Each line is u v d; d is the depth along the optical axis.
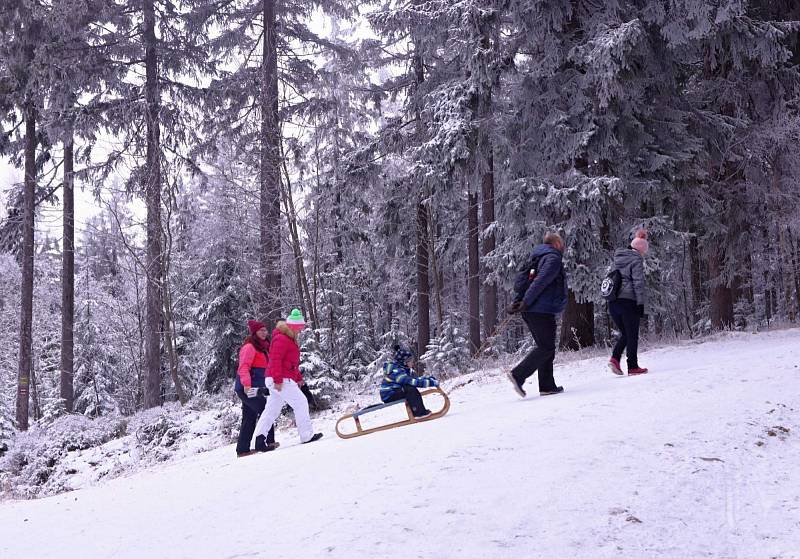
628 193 13.34
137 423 16.64
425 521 3.48
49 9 19.34
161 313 21.88
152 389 21.58
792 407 5.85
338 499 4.10
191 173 21.05
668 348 11.48
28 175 23.45
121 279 33.88
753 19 14.94
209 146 20.89
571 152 13.19
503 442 5.11
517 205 13.63
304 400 8.20
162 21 21.02
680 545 3.09
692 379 7.35
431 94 15.34
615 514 3.48
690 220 15.55
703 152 14.24
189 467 7.60
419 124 19.38
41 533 4.67
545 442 5.01
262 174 18.84
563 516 3.46
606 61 11.96
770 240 18.84
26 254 23.38
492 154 15.56
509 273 14.21
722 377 7.34
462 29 14.12
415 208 20.91
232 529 3.82
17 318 35.72
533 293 7.36
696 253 22.75
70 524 4.84
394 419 8.91
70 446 15.83
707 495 3.80
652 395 6.64
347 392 14.76
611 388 7.34
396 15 15.59
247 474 5.72
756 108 16.22
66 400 24.16
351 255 25.66
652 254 13.14
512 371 7.60
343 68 22.00
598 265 13.06
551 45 13.36
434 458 4.82
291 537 3.46
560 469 4.27
